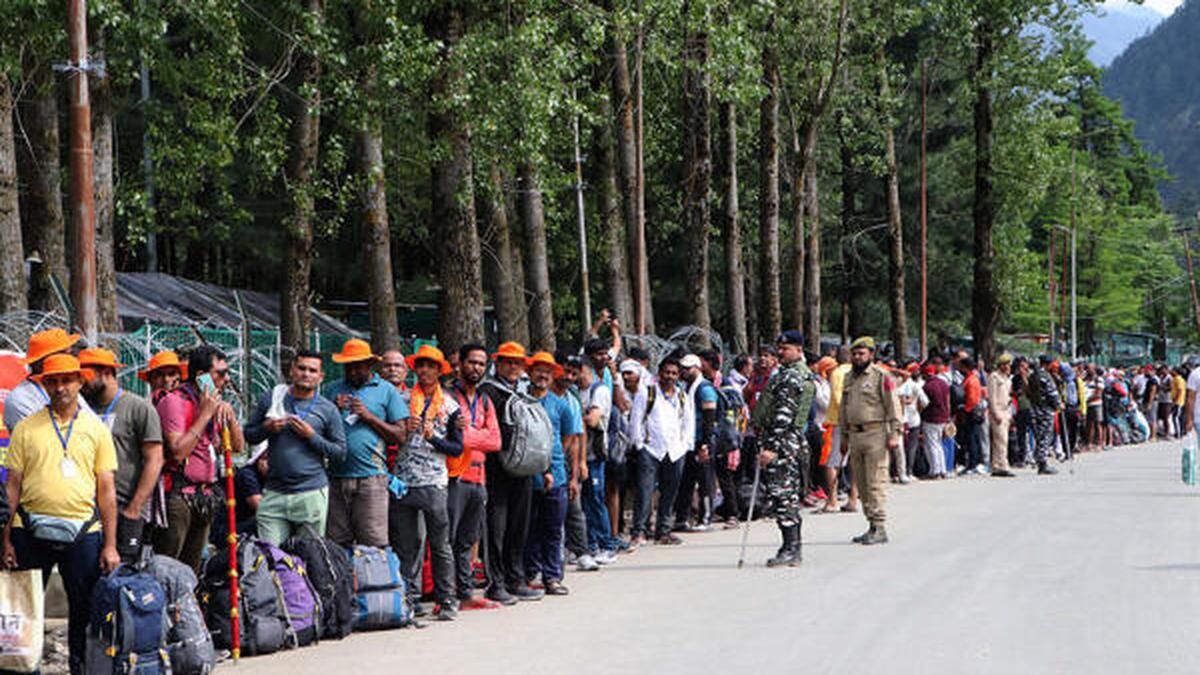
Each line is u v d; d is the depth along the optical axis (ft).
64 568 26.21
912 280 169.99
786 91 103.96
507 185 76.89
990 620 31.09
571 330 138.10
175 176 62.90
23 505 25.90
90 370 27.40
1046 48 130.52
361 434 32.99
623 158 79.56
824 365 62.08
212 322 88.22
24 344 41.22
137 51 57.57
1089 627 30.09
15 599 25.86
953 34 127.44
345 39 64.80
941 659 26.84
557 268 132.87
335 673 27.25
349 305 138.41
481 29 64.69
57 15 50.70
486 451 35.27
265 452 35.47
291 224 63.82
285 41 62.44
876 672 25.75
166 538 29.58
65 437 25.99
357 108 59.67
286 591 30.17
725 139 95.61
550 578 37.32
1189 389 62.85
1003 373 81.15
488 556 36.24
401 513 34.09
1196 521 52.75
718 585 37.86
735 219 95.55
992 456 81.35
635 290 75.61
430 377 34.45
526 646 29.53
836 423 60.29
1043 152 134.72
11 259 49.85
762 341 98.27
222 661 28.84
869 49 118.52
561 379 39.78
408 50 57.57
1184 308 362.33
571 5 67.00
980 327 139.33
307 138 64.18
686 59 81.61
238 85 60.85
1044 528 50.39
